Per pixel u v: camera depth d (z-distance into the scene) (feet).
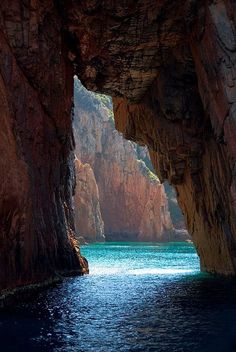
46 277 83.66
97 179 471.62
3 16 75.92
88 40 96.58
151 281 97.45
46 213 87.20
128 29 91.20
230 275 100.58
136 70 105.50
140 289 82.84
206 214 108.37
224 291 79.30
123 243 407.64
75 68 110.11
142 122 122.21
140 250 290.76
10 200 62.44
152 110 113.09
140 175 467.93
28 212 70.69
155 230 446.19
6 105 67.41
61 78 91.09
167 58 100.32
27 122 76.69
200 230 116.16
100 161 476.54
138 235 451.53
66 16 90.27
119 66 104.63
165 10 85.40
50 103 87.92
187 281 95.91
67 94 103.45
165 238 448.24
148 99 114.83
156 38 93.76
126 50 98.17
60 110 93.97
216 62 71.31
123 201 465.88
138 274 117.50
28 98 77.77
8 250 63.57
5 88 68.64
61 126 95.61
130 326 50.78
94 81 112.78
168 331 48.44
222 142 73.56
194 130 103.65
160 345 42.80
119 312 59.26
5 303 61.11
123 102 129.70
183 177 115.85
